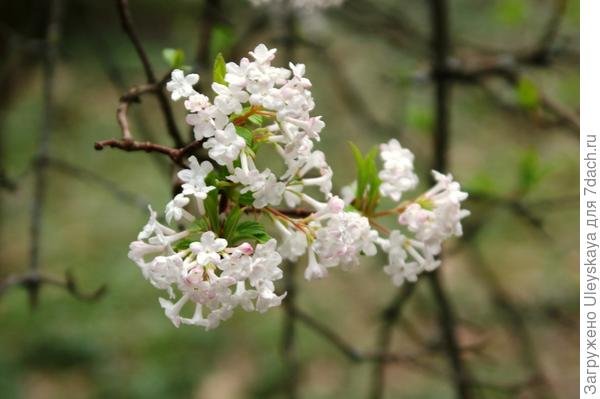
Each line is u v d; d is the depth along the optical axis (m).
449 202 2.50
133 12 13.24
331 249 2.27
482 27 8.80
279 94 2.10
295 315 4.86
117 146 2.33
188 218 2.22
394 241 2.53
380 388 5.03
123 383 10.22
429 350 5.00
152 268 2.06
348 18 6.14
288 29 5.36
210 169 2.13
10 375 10.09
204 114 2.09
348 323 10.50
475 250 6.14
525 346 5.71
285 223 2.34
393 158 2.63
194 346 10.77
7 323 11.06
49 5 5.98
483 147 11.02
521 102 4.67
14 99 7.13
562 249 9.61
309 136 2.16
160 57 12.15
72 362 10.59
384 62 9.62
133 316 11.29
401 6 8.30
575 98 6.09
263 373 10.07
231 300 2.07
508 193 5.11
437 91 5.18
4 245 11.83
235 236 2.20
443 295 4.97
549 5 7.33
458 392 5.01
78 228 12.53
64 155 13.34
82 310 11.29
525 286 9.99
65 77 13.72
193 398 9.98
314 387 9.80
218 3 4.57
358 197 2.64
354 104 6.29
